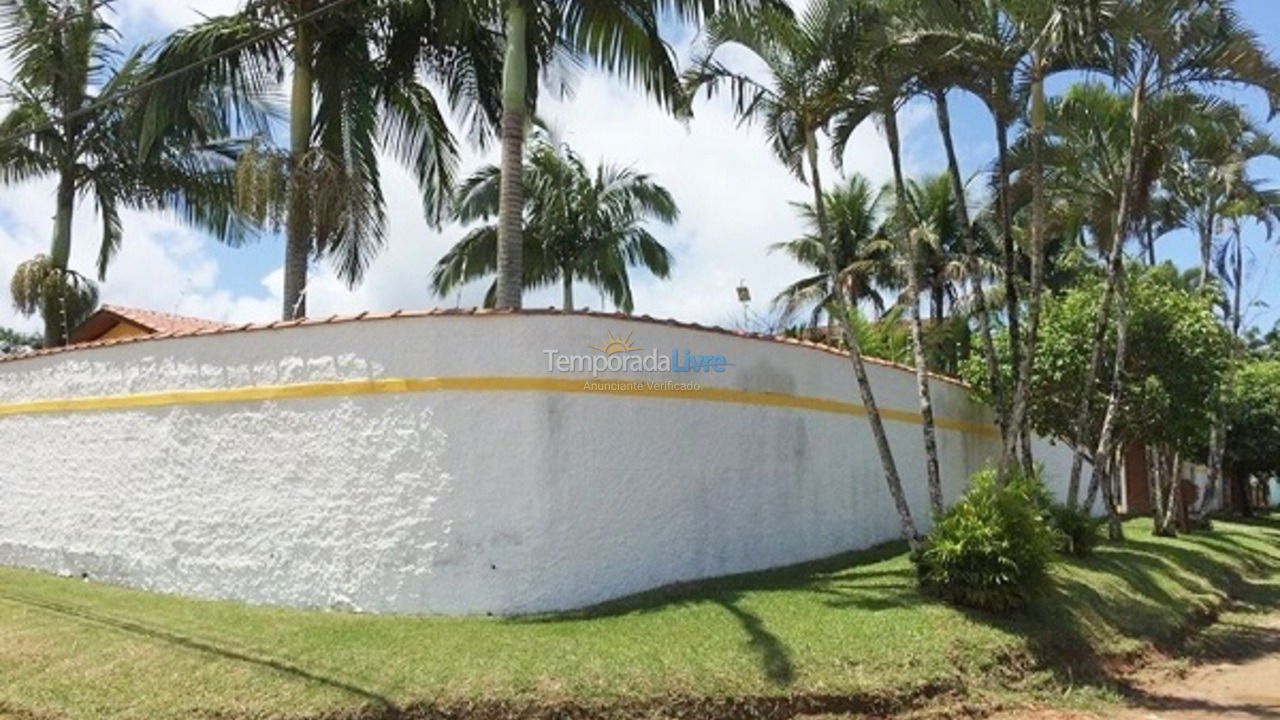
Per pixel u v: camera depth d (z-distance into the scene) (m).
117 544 11.43
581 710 7.32
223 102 15.36
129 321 18.33
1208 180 19.86
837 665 8.32
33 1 17.08
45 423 12.60
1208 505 26.09
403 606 9.62
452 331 10.02
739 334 11.77
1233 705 9.26
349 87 15.65
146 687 7.55
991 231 26.00
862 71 11.20
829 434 12.87
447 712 7.20
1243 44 12.42
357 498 9.94
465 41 15.23
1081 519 13.85
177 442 11.08
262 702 7.21
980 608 9.99
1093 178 16.17
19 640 8.81
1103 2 11.23
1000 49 11.51
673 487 10.80
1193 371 16.61
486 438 9.84
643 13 13.02
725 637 8.61
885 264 27.94
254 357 10.73
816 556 12.32
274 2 12.49
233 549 10.45
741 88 11.62
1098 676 9.75
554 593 9.73
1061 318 17.03
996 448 17.39
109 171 18.56
